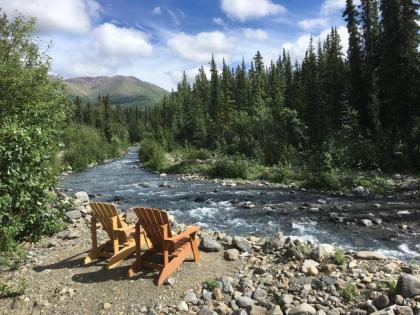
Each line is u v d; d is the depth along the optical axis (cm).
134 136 11644
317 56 6338
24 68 1375
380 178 2400
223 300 662
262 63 8600
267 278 732
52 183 1080
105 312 628
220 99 6538
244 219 1520
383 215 1529
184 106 8612
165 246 738
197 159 4234
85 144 5747
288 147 3797
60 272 783
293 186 2416
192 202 1948
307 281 715
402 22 3497
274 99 6322
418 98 3462
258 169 3070
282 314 596
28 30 1481
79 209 1348
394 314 558
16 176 924
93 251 842
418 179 2438
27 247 954
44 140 1048
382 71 3762
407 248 1102
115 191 2411
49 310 641
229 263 827
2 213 848
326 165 2681
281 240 954
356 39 4219
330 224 1407
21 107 1134
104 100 11675
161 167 3869
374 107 3722
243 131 5144
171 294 680
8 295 690
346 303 627
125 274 757
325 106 4406
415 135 3003
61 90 1529
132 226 846
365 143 3186
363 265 793
